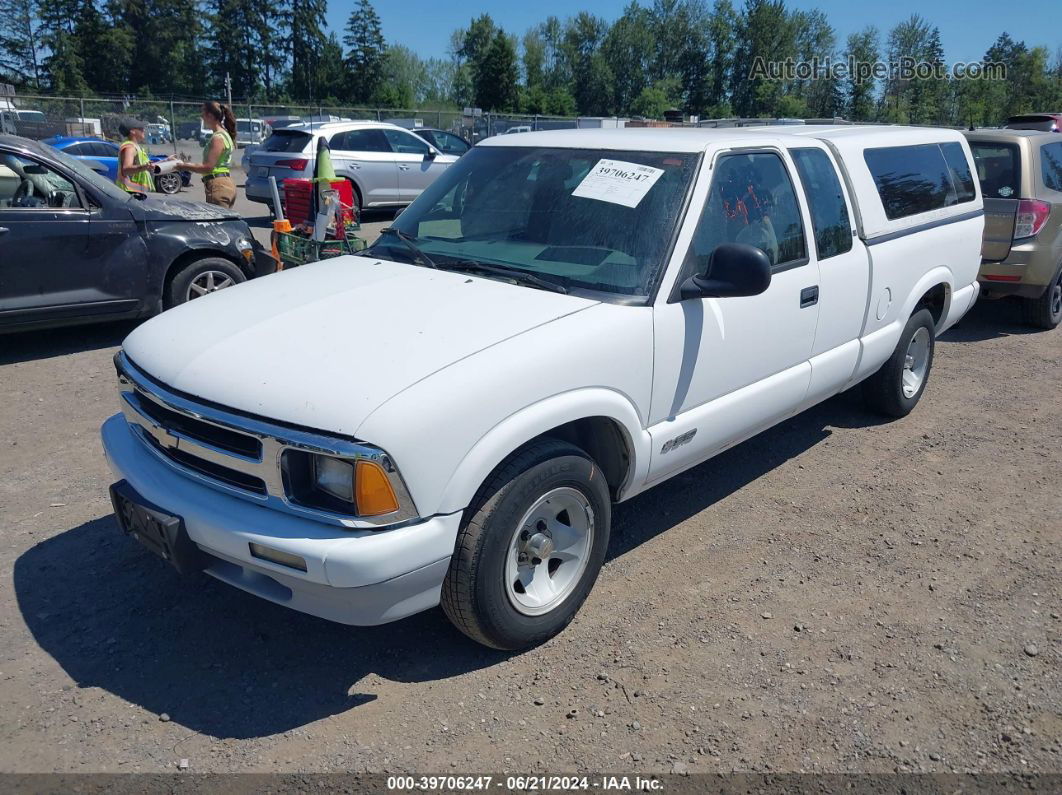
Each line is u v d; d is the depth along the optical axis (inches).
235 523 109.9
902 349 218.8
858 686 125.1
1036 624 141.4
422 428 106.5
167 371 120.6
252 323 128.6
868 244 190.1
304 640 133.7
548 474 121.6
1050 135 319.9
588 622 139.4
